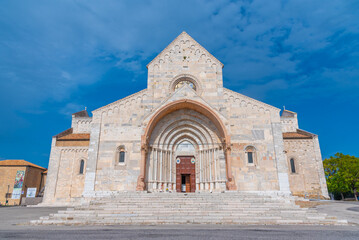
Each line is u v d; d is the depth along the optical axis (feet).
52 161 121.49
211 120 101.65
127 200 69.77
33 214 76.38
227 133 92.32
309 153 129.08
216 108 101.09
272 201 70.08
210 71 106.93
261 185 91.30
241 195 76.38
